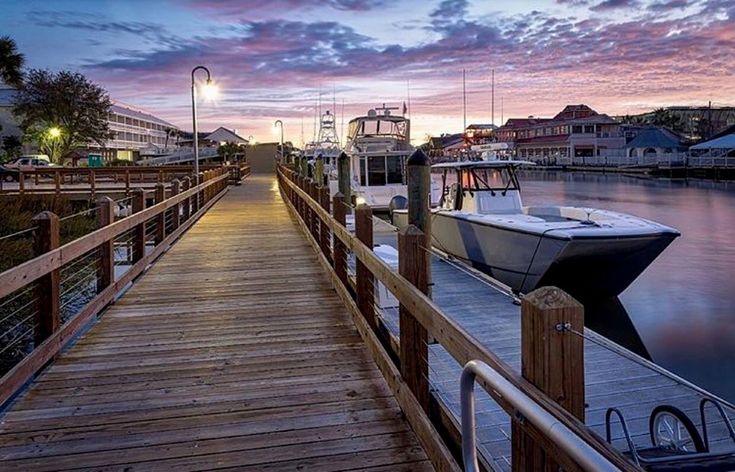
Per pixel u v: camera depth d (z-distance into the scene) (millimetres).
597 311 8219
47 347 3410
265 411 2904
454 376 4266
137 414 2871
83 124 39562
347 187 8703
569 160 50531
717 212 20312
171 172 21578
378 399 3041
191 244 8250
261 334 4164
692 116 66938
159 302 5059
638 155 48500
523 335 1497
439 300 6793
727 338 7504
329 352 3777
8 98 44344
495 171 9445
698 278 10461
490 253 8242
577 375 1438
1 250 9133
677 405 3986
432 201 12414
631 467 1019
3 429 2705
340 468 2369
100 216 4793
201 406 2965
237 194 18125
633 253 7340
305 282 5809
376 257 3229
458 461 2330
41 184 21750
